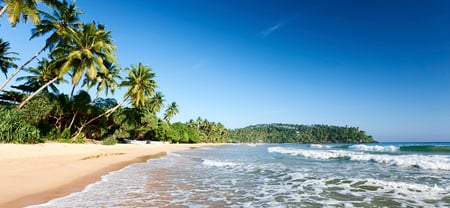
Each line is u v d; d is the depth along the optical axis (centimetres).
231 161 2131
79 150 2283
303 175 1309
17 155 1496
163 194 860
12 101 3369
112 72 4000
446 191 918
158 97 6881
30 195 762
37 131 2420
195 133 9519
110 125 4575
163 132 6531
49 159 1513
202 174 1337
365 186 1017
